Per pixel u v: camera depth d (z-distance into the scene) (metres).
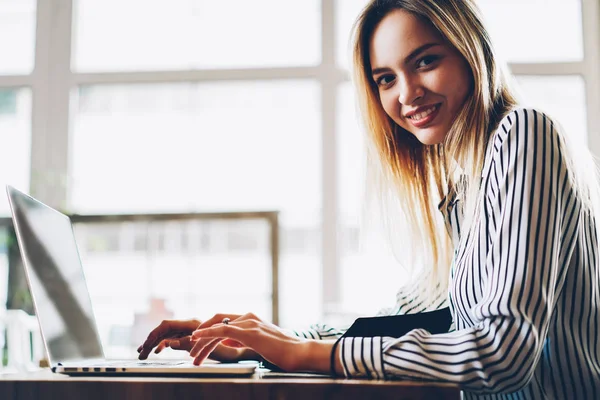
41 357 2.85
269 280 3.24
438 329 1.04
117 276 3.31
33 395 0.82
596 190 1.03
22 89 3.77
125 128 3.73
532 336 0.84
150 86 3.76
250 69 3.71
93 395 0.81
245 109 3.71
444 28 1.05
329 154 3.63
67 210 3.34
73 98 3.76
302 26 3.75
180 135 3.71
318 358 0.88
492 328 0.85
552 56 3.64
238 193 3.66
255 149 3.68
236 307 3.25
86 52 3.79
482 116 1.05
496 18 3.66
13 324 2.83
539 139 0.93
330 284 3.54
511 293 0.85
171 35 3.78
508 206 0.90
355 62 1.21
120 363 1.02
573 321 0.97
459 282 1.00
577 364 0.96
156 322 3.27
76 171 3.71
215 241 3.30
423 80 1.08
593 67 3.60
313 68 3.69
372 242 1.36
